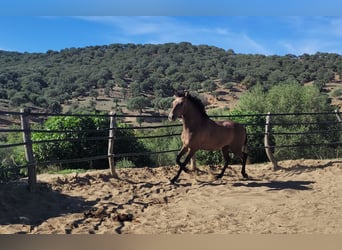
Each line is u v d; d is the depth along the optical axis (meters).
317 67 70.19
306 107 18.16
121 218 6.16
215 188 8.45
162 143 16.02
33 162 7.21
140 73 80.94
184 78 73.88
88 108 54.09
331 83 62.00
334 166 10.97
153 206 7.07
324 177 9.74
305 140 15.48
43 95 66.25
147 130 21.09
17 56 101.69
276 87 19.75
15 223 5.67
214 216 6.48
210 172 10.19
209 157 12.77
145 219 6.24
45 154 11.34
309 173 10.22
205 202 7.38
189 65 85.69
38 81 73.25
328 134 16.09
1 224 5.58
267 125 10.95
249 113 14.48
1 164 10.50
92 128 11.92
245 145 9.84
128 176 9.08
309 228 5.91
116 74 81.44
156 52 100.81
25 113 7.20
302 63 74.25
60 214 6.30
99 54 102.62
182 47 102.69
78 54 102.94
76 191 7.66
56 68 89.75
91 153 11.92
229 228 5.87
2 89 59.62
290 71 67.56
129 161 12.52
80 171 10.13
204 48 102.88
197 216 6.50
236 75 72.75
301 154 15.36
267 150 10.98
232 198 7.67
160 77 76.38
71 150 11.59
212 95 61.34
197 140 8.88
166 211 6.77
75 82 76.62
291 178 9.71
